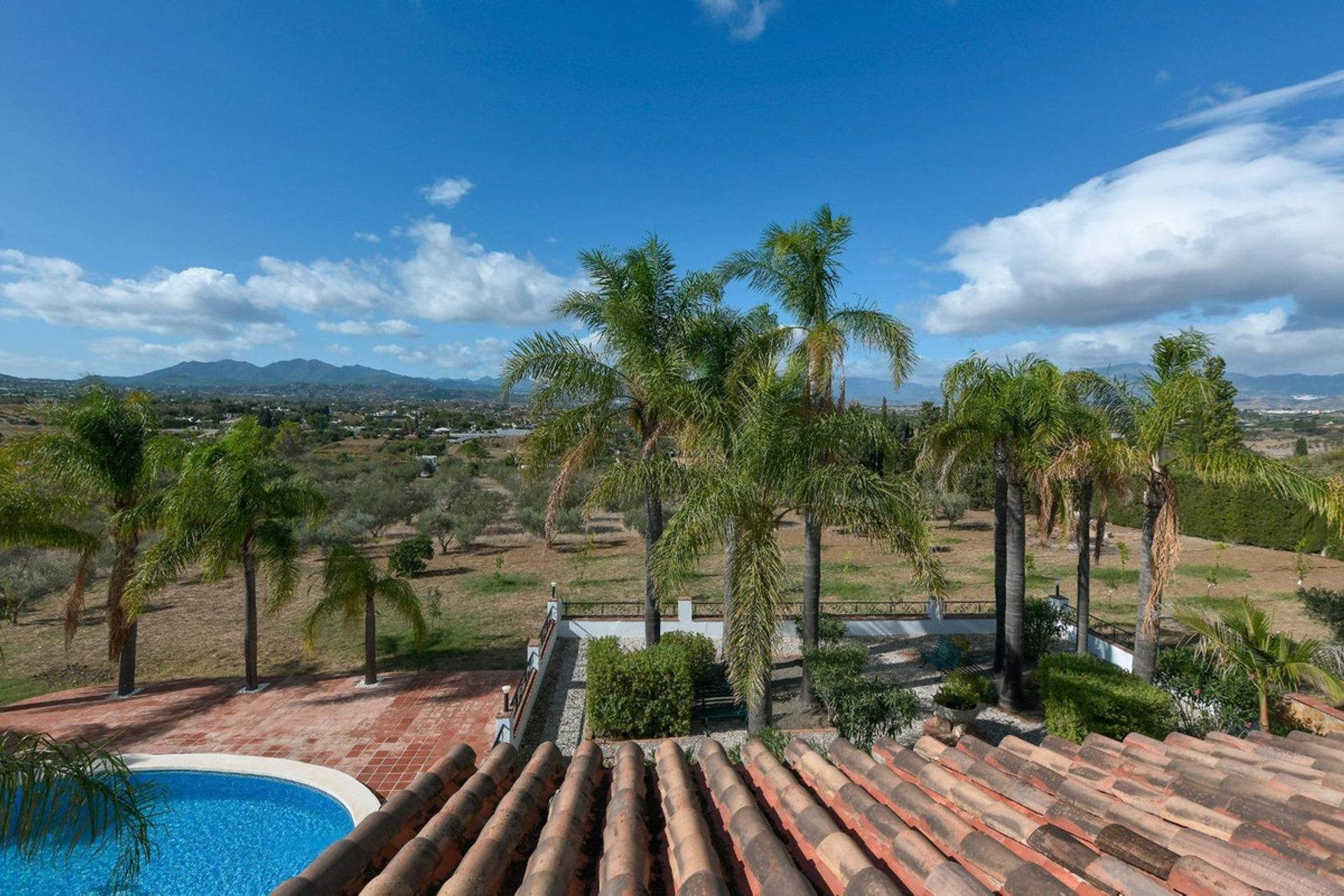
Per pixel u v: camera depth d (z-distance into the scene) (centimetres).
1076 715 942
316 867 314
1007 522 1181
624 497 1068
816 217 1148
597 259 1188
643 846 319
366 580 1202
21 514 1032
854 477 855
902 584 1995
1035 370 1135
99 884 736
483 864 313
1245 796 354
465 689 1202
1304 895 249
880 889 247
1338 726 880
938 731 996
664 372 1048
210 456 1134
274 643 1477
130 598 1072
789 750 469
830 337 1087
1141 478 979
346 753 956
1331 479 812
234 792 886
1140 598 969
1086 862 285
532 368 1116
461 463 4594
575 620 1510
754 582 820
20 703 1142
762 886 275
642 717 1035
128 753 938
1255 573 2009
